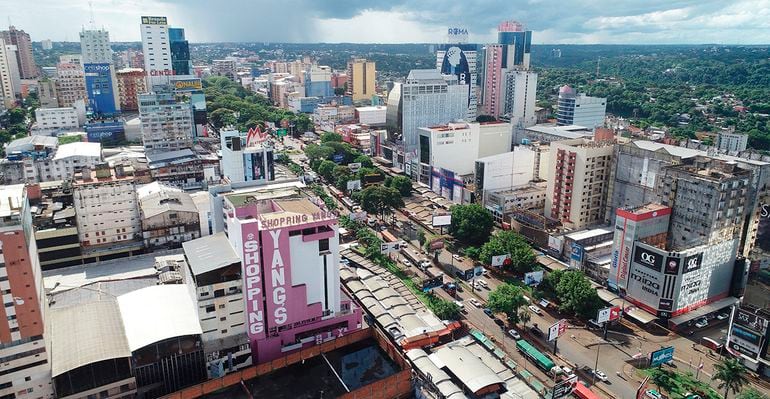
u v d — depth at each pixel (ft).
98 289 532.73
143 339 404.16
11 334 362.94
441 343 495.41
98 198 643.86
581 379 447.42
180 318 432.25
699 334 518.78
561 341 503.20
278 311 432.66
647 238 556.10
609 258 629.10
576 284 538.06
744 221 574.15
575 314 546.26
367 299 543.80
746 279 565.53
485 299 581.12
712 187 522.47
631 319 540.52
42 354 377.09
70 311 453.17
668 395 423.64
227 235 465.88
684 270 515.50
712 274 547.90
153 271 628.28
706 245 534.37
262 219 422.82
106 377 393.50
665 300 523.70
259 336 430.61
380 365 418.10
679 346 497.05
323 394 382.01
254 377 400.47
